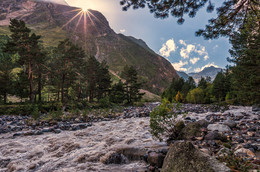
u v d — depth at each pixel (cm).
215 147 457
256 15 594
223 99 4034
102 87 5584
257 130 661
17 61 3706
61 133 955
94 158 455
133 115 1838
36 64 4009
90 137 794
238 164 302
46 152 589
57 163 457
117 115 1919
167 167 294
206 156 263
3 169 473
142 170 360
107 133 878
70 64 4881
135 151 460
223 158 344
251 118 1126
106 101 3400
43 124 1301
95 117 1705
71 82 4672
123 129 973
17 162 499
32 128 1172
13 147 661
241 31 660
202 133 577
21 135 917
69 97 4175
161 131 588
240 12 602
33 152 579
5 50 3466
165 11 644
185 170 260
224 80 4038
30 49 3647
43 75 4534
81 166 412
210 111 1948
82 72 5878
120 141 648
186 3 600
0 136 931
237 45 1433
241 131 672
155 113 589
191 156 270
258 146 441
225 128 697
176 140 586
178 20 653
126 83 4803
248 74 1454
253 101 1457
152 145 559
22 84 4172
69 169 407
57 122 1377
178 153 290
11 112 2123
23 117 1856
